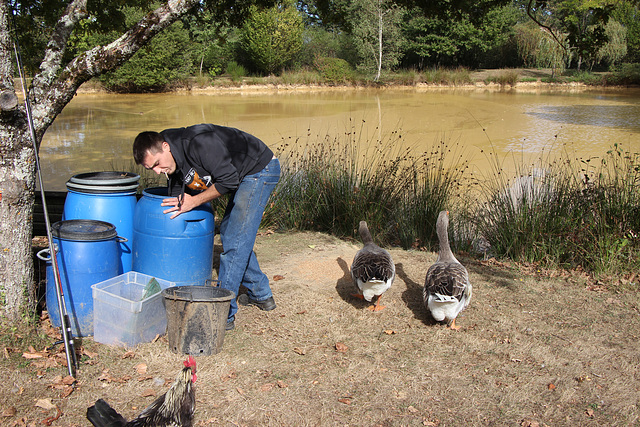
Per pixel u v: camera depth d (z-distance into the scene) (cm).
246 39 4172
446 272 423
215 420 312
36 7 574
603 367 392
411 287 549
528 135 1758
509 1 643
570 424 324
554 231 650
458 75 4091
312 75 4028
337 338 425
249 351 393
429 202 743
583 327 461
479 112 2403
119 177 440
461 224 750
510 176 1106
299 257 635
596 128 1920
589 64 4322
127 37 388
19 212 382
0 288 382
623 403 347
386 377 368
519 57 4834
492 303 511
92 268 387
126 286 410
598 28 600
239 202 404
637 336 445
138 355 374
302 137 1644
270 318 454
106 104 2742
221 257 423
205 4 640
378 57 4134
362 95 3378
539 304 512
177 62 3528
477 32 4341
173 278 409
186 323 372
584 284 575
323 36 4709
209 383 347
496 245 694
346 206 739
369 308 489
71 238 380
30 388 329
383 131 1808
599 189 668
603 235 625
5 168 371
